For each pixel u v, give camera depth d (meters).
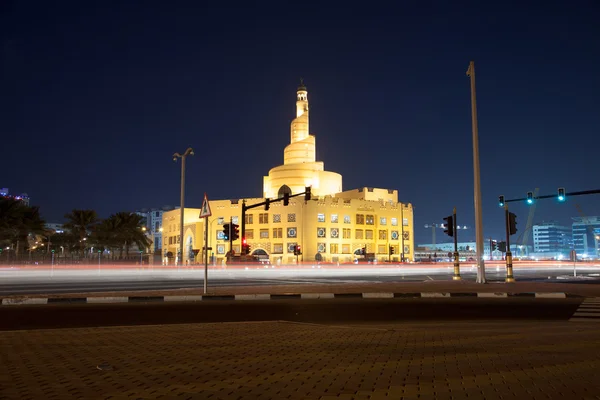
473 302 19.17
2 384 6.38
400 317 14.87
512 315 15.39
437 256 146.62
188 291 22.61
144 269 63.25
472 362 7.50
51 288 27.61
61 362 7.82
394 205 117.44
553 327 12.05
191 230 118.06
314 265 84.81
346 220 109.50
